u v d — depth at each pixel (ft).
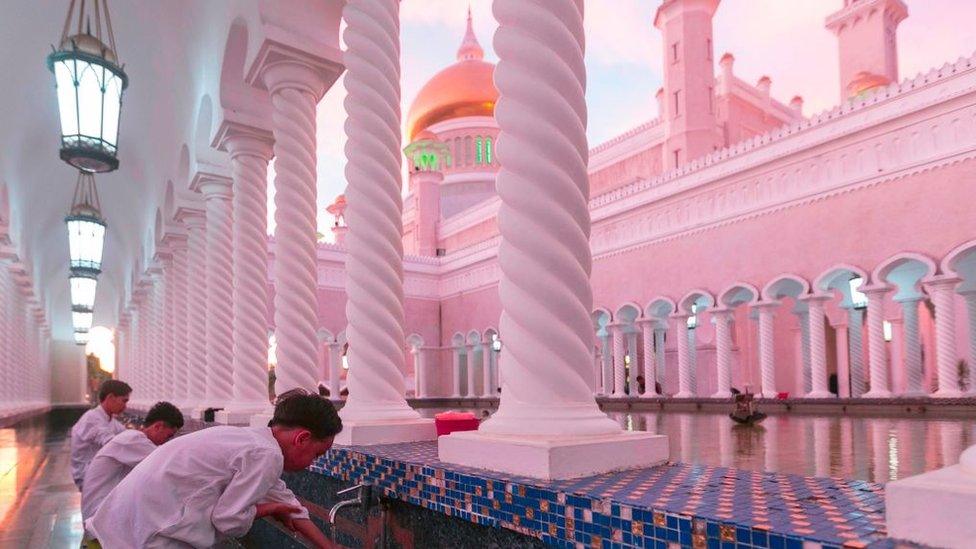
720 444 16.52
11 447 23.15
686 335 48.06
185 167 23.40
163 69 23.15
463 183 106.63
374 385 9.59
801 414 36.04
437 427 8.89
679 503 4.54
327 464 9.23
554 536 5.14
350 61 10.30
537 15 6.63
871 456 13.41
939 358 34.35
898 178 36.45
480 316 69.00
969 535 3.16
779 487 5.23
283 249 12.89
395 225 10.09
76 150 12.54
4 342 32.55
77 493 15.87
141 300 42.29
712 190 46.83
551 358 6.35
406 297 73.56
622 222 54.19
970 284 40.09
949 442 16.63
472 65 112.68
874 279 37.06
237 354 15.87
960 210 33.73
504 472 6.14
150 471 5.79
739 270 44.60
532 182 6.47
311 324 12.87
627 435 6.53
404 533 7.33
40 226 40.40
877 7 62.80
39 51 23.38
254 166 16.74
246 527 5.76
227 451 5.85
